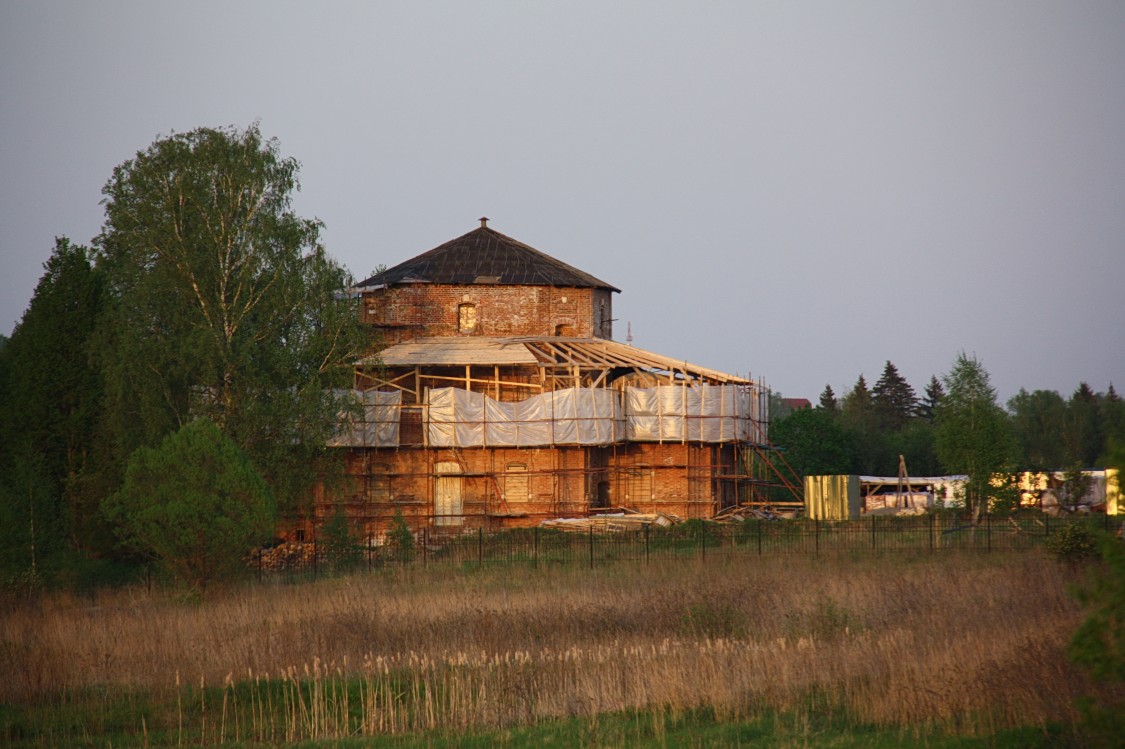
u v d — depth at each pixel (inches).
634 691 1045.8
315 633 1322.6
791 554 2087.8
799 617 1350.9
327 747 958.4
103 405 2466.8
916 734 893.8
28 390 2596.0
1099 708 794.2
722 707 1002.1
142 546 2095.2
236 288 2536.9
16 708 1111.0
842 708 992.9
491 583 1797.5
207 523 1781.5
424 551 2209.6
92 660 1224.8
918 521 2620.6
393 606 1519.4
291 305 2546.8
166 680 1181.7
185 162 2534.5
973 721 914.1
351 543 2282.2
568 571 1959.9
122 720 1072.2
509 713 1031.0
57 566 1996.8
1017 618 1239.5
